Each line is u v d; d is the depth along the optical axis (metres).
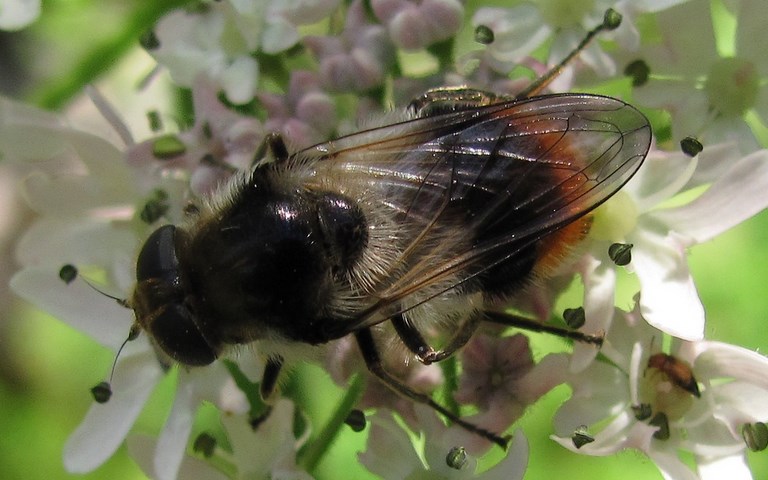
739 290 0.07
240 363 0.05
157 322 0.05
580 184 0.05
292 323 0.05
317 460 0.05
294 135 0.05
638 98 0.05
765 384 0.05
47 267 0.05
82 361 0.07
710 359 0.05
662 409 0.05
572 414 0.05
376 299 0.05
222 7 0.05
